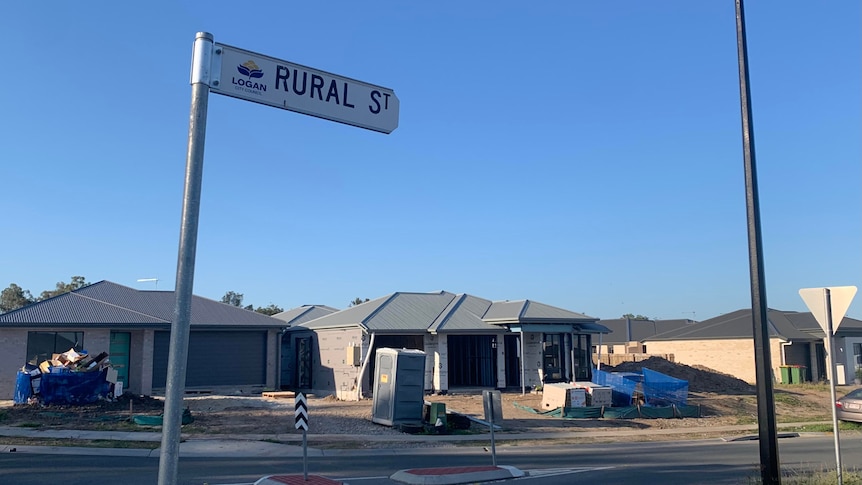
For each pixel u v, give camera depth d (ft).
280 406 78.54
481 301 107.34
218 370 96.07
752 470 43.98
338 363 96.89
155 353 91.04
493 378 101.50
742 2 35.88
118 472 40.19
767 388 33.35
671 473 43.09
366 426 65.10
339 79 16.01
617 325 210.59
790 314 145.89
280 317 131.75
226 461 46.42
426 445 57.00
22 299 197.88
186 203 12.96
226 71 14.19
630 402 83.61
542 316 97.86
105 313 89.45
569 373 100.53
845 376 137.18
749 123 35.27
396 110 16.93
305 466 36.83
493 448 42.93
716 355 139.54
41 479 37.63
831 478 33.91
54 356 78.18
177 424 12.26
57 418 64.28
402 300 104.01
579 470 44.19
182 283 12.58
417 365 65.87
